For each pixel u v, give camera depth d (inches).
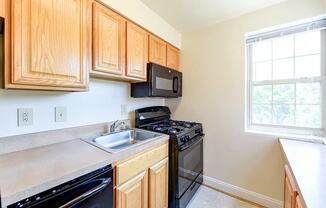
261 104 78.0
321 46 64.8
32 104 47.8
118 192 43.9
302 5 63.6
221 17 79.7
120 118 75.6
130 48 63.6
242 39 77.7
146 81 74.2
